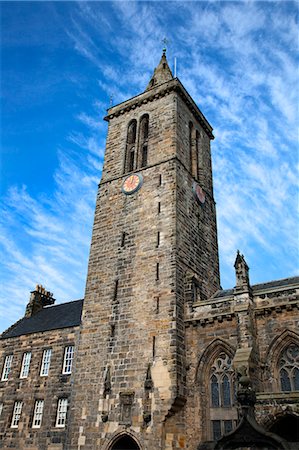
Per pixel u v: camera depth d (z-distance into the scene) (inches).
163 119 1867.6
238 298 1284.4
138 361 1326.3
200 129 2121.1
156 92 1972.2
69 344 1689.2
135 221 1642.5
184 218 1617.9
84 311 1562.5
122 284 1523.1
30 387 1695.4
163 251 1488.7
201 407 1226.6
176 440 1184.8
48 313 2116.1
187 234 1600.6
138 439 1199.6
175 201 1583.4
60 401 1578.5
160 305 1385.3
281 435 1053.8
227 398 1223.5
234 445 819.4
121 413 1269.7
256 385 1114.7
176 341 1293.1
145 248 1544.0
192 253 1593.3
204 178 1955.0
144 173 1747.0
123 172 1856.5
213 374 1277.1
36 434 1546.5
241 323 1219.9
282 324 1211.2
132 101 2052.2
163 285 1417.3
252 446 801.6
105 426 1279.5
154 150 1795.0
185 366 1302.9
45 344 1774.1
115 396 1310.3
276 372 1175.0
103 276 1595.7
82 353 1472.7
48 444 1493.6
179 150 1770.4
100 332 1471.5
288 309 1216.2
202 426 1200.2
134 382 1298.0
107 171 1916.8
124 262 1568.7
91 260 1670.8
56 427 1514.5
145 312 1403.8
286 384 1152.2
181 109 1927.9
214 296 1638.8
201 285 1573.6
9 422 1669.5
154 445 1165.7
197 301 1413.6
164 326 1334.9
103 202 1807.3
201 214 1800.0
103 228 1726.1
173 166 1678.2
